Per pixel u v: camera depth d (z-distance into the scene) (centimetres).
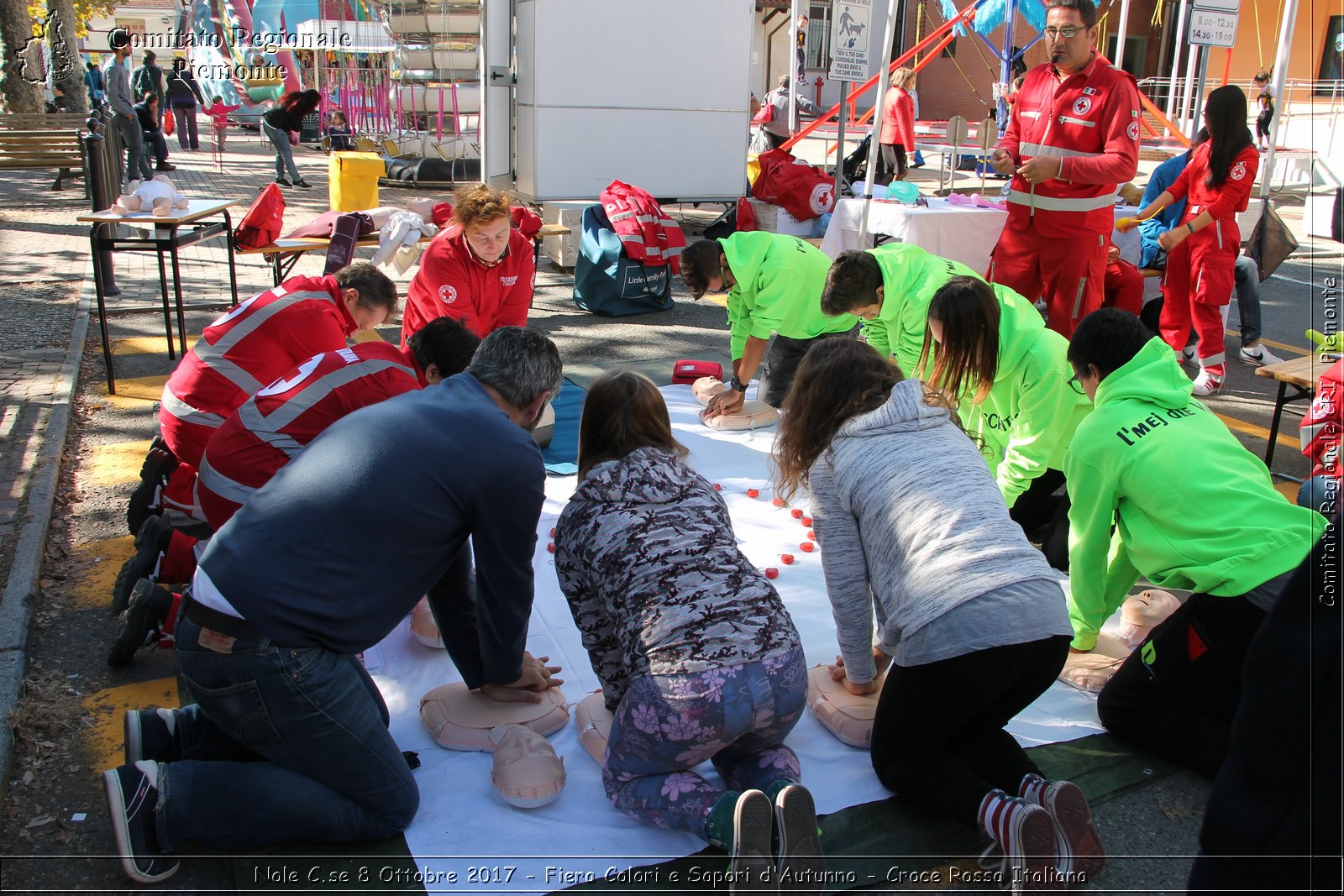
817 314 496
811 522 409
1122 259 698
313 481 221
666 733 219
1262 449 511
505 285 501
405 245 682
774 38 2180
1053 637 227
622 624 229
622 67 947
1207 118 561
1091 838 215
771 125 1334
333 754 221
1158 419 273
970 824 227
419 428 229
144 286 779
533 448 237
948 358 352
